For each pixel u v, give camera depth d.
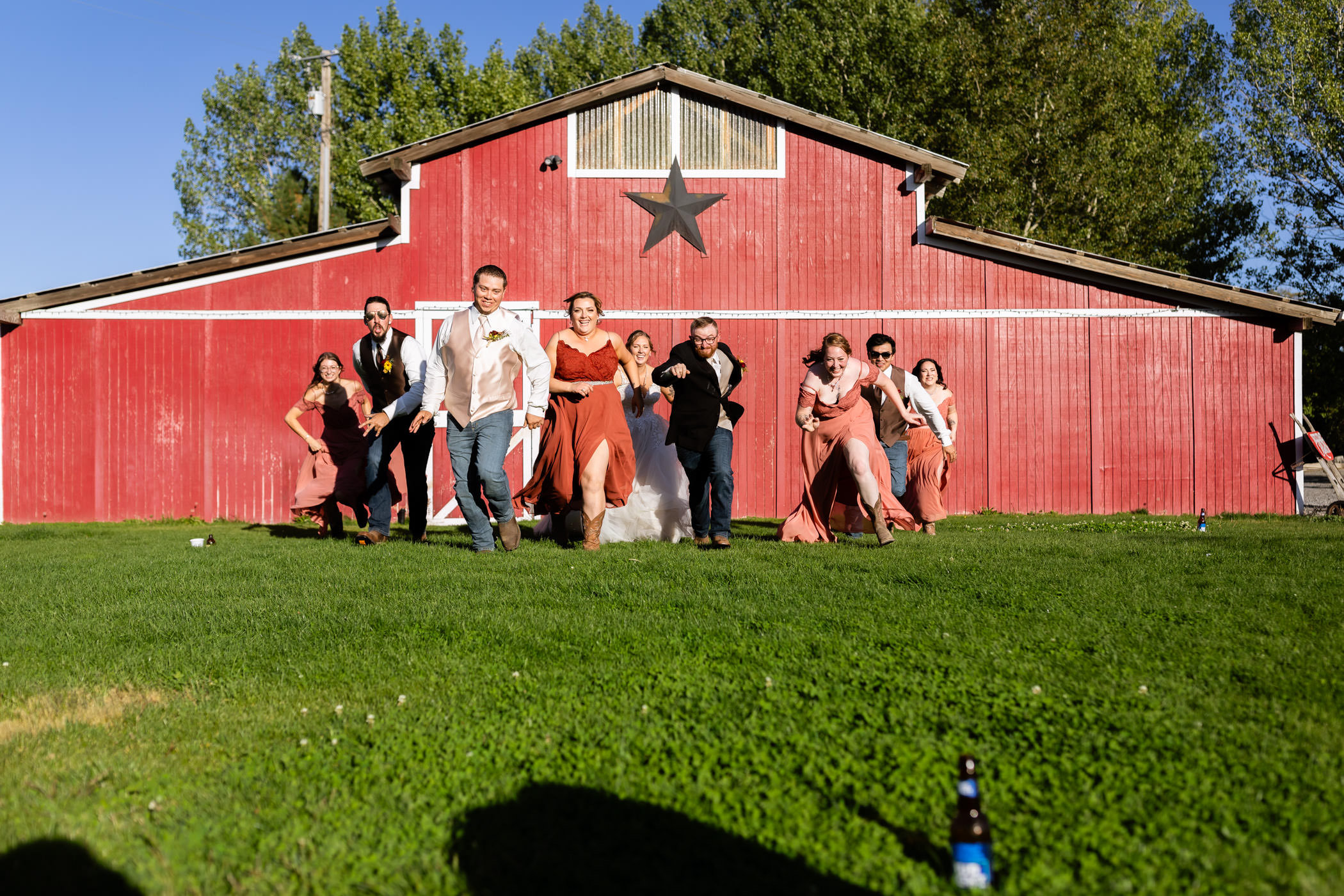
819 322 14.20
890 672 3.71
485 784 2.65
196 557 7.79
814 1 33.25
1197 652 3.93
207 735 3.13
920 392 9.34
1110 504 13.98
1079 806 2.47
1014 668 3.73
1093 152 28.38
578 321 7.96
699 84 14.05
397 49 36.31
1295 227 31.36
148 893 2.09
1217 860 2.16
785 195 14.24
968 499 14.06
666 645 4.18
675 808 2.50
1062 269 14.07
